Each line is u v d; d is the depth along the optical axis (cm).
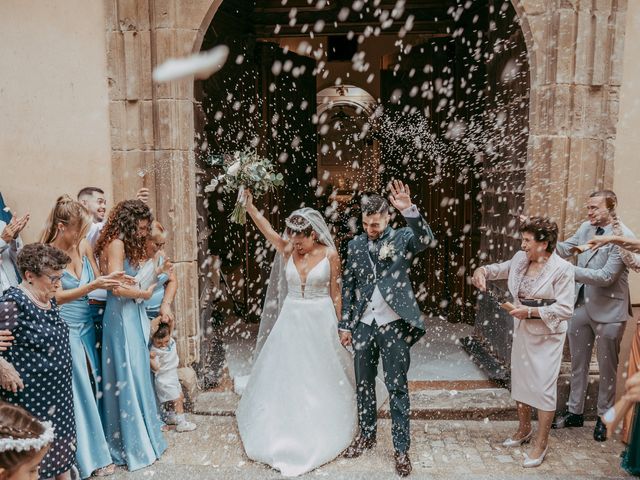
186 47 400
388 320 328
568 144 394
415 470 322
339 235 735
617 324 350
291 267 351
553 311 312
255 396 359
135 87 404
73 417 285
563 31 382
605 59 388
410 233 331
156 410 346
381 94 709
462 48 603
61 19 405
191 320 420
